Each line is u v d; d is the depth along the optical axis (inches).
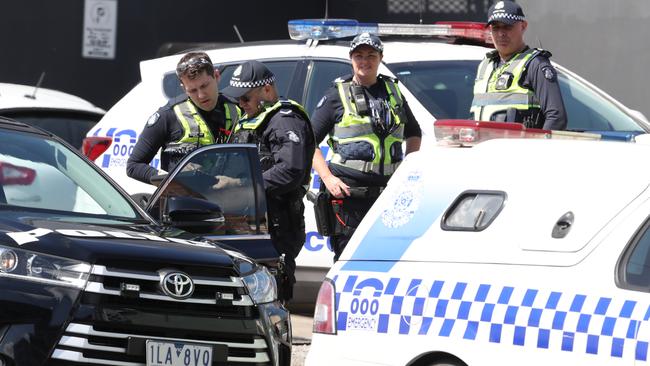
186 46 1830.7
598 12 1827.0
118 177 1291.8
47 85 2206.0
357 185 1059.3
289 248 1013.2
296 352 1122.0
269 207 1002.7
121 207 879.1
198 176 930.1
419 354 754.8
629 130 1202.6
